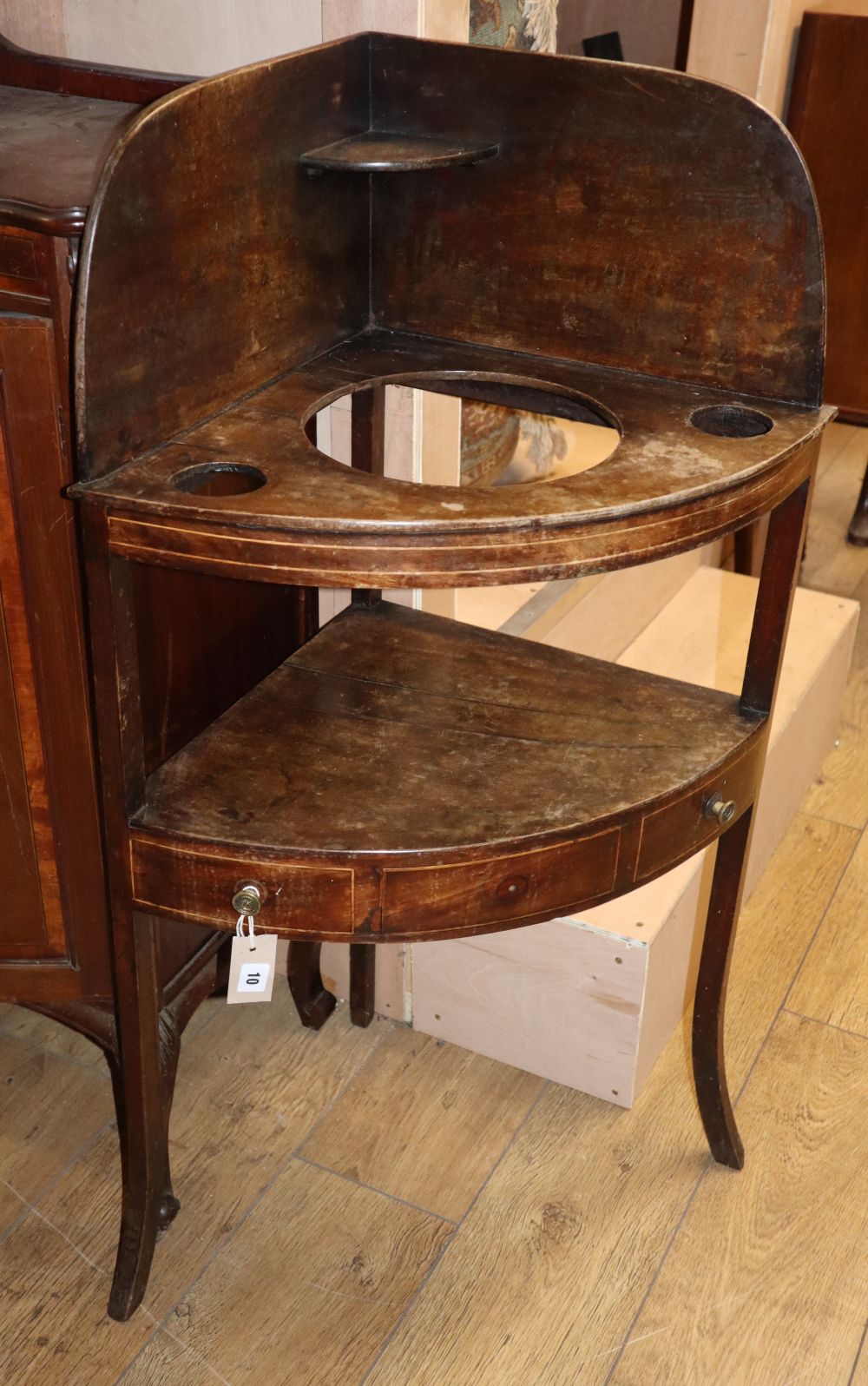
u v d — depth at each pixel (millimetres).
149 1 1278
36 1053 1570
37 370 1013
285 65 1062
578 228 1175
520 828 1044
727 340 1146
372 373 1197
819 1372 1246
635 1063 1479
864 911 1798
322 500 922
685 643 1962
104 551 947
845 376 2273
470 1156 1459
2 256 985
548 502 929
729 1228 1380
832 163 2102
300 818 1053
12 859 1233
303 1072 1560
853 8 2137
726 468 995
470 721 1191
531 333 1244
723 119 1068
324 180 1165
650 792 1093
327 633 1327
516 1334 1275
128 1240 1261
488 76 1151
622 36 2570
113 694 998
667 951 1481
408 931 1057
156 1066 1193
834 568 2584
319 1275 1328
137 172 916
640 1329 1282
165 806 1063
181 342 1019
